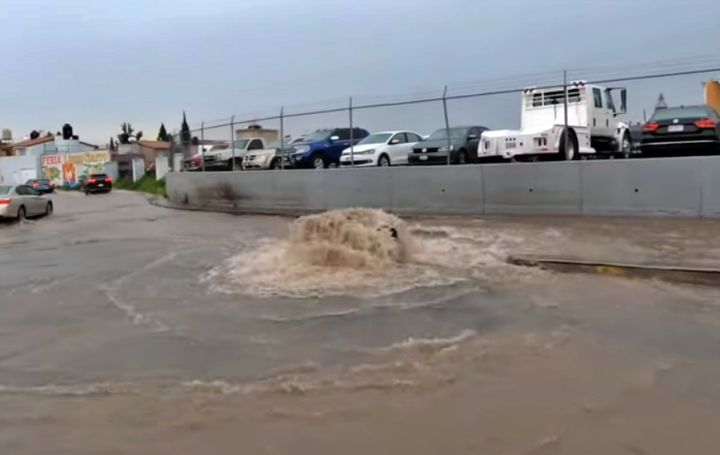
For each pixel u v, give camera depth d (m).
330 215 10.59
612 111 17.61
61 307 7.51
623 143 18.06
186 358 5.39
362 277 8.56
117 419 4.16
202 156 26.48
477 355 5.23
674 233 11.42
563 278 8.34
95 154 64.00
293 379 4.79
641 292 7.46
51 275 9.88
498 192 16.41
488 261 9.55
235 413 4.20
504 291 7.58
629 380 4.61
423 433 3.83
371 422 4.00
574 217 14.72
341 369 4.98
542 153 15.77
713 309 6.61
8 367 5.29
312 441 3.76
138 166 60.19
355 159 20.19
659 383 4.55
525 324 6.12
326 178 20.05
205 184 24.72
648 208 14.12
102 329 6.42
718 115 14.91
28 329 6.52
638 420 3.95
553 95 16.61
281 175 21.39
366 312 6.75
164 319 6.74
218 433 3.90
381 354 5.32
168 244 13.30
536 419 3.99
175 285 8.62
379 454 3.59
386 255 9.63
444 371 4.88
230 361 5.27
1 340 6.12
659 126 14.33
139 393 4.61
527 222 14.10
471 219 15.33
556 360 5.07
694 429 3.82
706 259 8.84
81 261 11.34
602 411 4.09
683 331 5.82
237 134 24.86
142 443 3.80
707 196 13.40
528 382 4.61
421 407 4.21
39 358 5.52
